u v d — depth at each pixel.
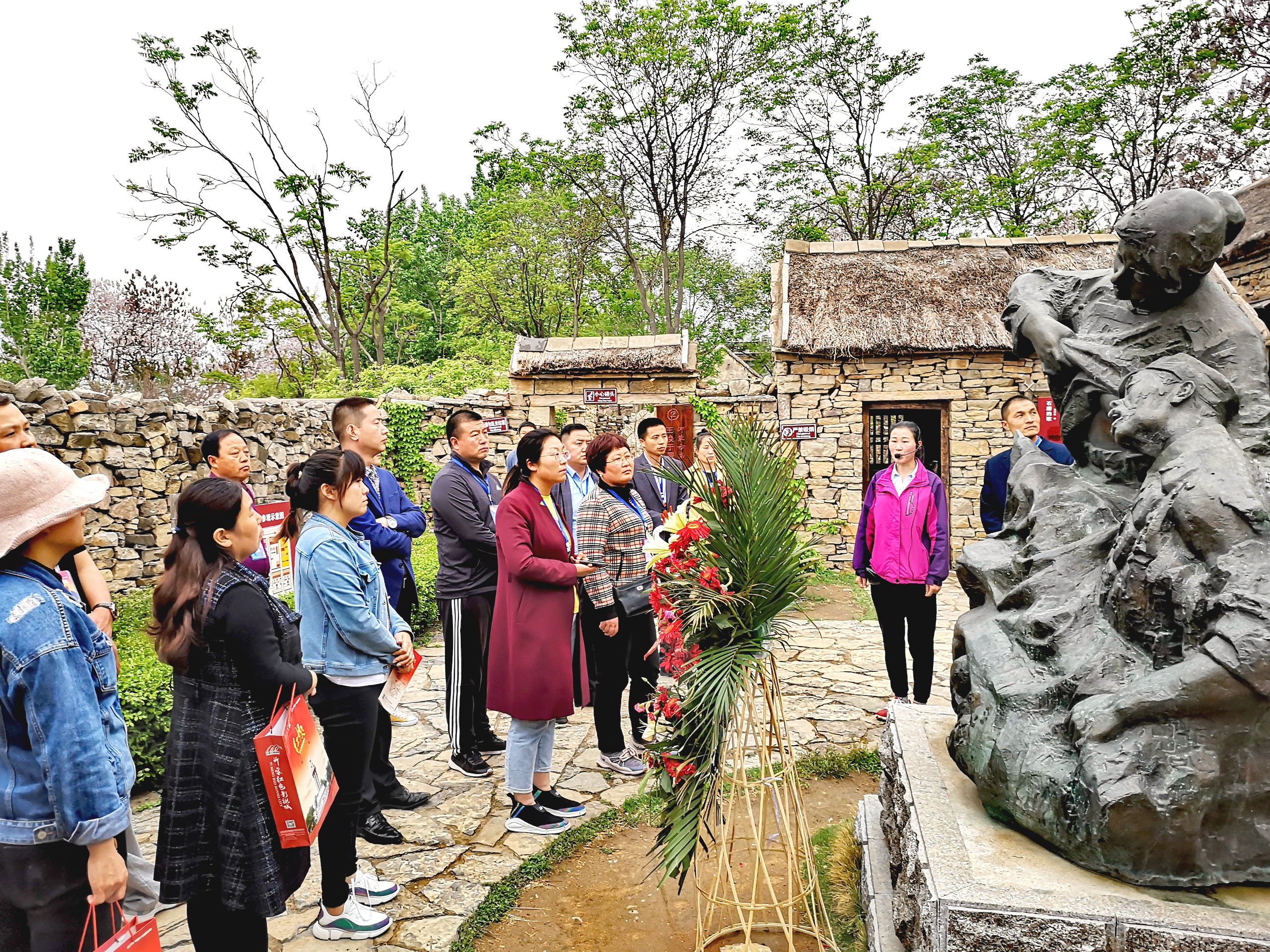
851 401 11.23
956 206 23.95
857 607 8.89
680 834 2.55
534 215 25.36
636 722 4.63
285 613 2.39
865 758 4.53
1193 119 20.05
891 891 2.71
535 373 13.26
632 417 13.27
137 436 7.49
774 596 2.65
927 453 12.77
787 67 22.70
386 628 3.15
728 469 2.62
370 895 3.13
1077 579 2.31
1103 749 1.85
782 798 2.81
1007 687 2.17
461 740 4.51
